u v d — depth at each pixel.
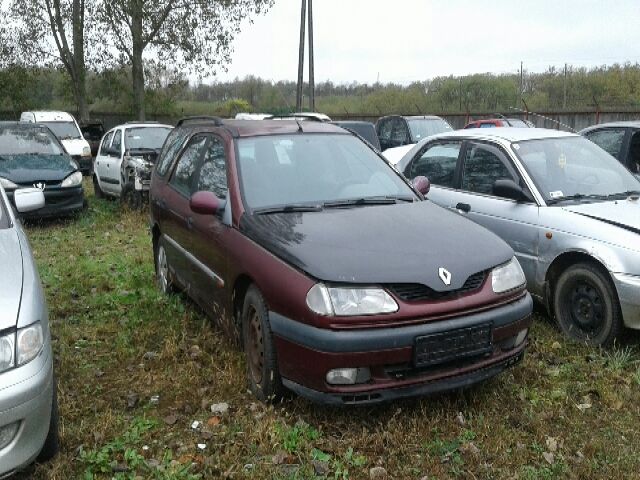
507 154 5.80
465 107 27.31
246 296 4.12
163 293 6.20
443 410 3.87
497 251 3.92
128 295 6.25
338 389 3.43
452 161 6.41
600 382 4.32
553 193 5.41
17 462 2.93
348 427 3.70
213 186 4.84
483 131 6.39
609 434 3.70
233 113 31.62
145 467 3.35
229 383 4.22
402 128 17.33
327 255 3.61
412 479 3.28
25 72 29.98
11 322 2.96
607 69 24.09
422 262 3.61
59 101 34.31
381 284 3.47
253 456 3.46
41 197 4.87
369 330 3.42
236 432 3.67
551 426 3.79
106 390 4.28
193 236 4.99
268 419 3.73
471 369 3.66
